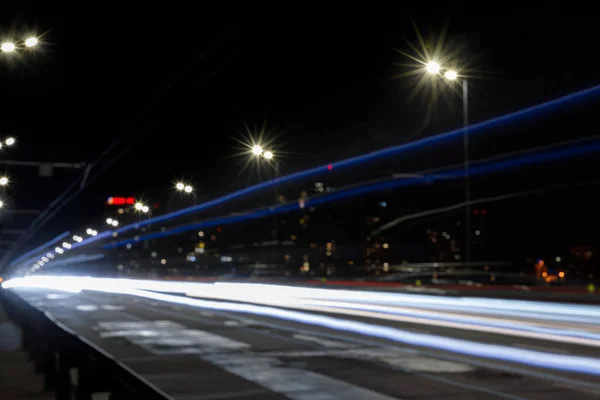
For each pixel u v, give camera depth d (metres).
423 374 13.45
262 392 11.72
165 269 132.12
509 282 55.97
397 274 70.69
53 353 11.74
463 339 19.19
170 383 12.64
